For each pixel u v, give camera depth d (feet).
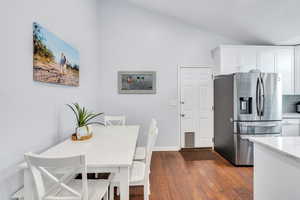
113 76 12.61
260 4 8.53
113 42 12.55
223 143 11.36
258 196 5.26
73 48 8.05
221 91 11.51
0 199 4.11
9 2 4.37
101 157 4.72
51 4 6.38
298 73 11.58
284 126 10.57
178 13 11.83
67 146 5.73
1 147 4.15
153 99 12.79
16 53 4.61
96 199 4.35
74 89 8.40
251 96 9.80
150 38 12.66
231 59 11.53
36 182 3.87
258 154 5.25
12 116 4.49
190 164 10.37
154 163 10.53
